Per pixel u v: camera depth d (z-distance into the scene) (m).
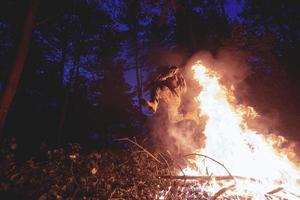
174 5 8.95
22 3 7.67
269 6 15.11
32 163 6.16
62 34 15.87
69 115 19.38
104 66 21.75
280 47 13.35
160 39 19.80
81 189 5.24
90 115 20.69
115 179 5.63
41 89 18.17
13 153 6.81
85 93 20.73
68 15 14.22
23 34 7.20
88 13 14.86
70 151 7.60
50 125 18.47
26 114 17.86
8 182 5.40
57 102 18.89
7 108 7.07
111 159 7.09
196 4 13.91
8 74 7.11
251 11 15.62
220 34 14.10
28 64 16.56
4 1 8.21
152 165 6.36
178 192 5.20
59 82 18.62
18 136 14.97
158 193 5.17
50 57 17.80
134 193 5.12
